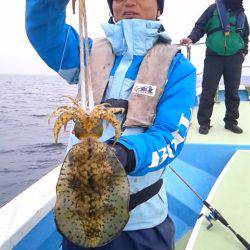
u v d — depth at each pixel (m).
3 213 2.64
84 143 1.32
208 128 5.90
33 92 102.56
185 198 3.91
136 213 1.82
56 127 1.29
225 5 5.56
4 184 28.44
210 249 2.77
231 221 3.15
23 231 2.49
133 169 1.49
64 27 1.89
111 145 1.42
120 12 2.01
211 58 5.73
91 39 2.15
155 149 1.57
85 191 1.32
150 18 1.99
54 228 2.89
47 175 3.34
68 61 1.99
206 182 4.35
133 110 1.81
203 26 5.67
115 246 1.80
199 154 4.93
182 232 3.40
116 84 1.92
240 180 3.89
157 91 1.79
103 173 1.31
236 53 5.70
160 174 1.91
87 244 1.35
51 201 2.87
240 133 5.90
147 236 1.85
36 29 1.82
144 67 1.86
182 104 1.77
